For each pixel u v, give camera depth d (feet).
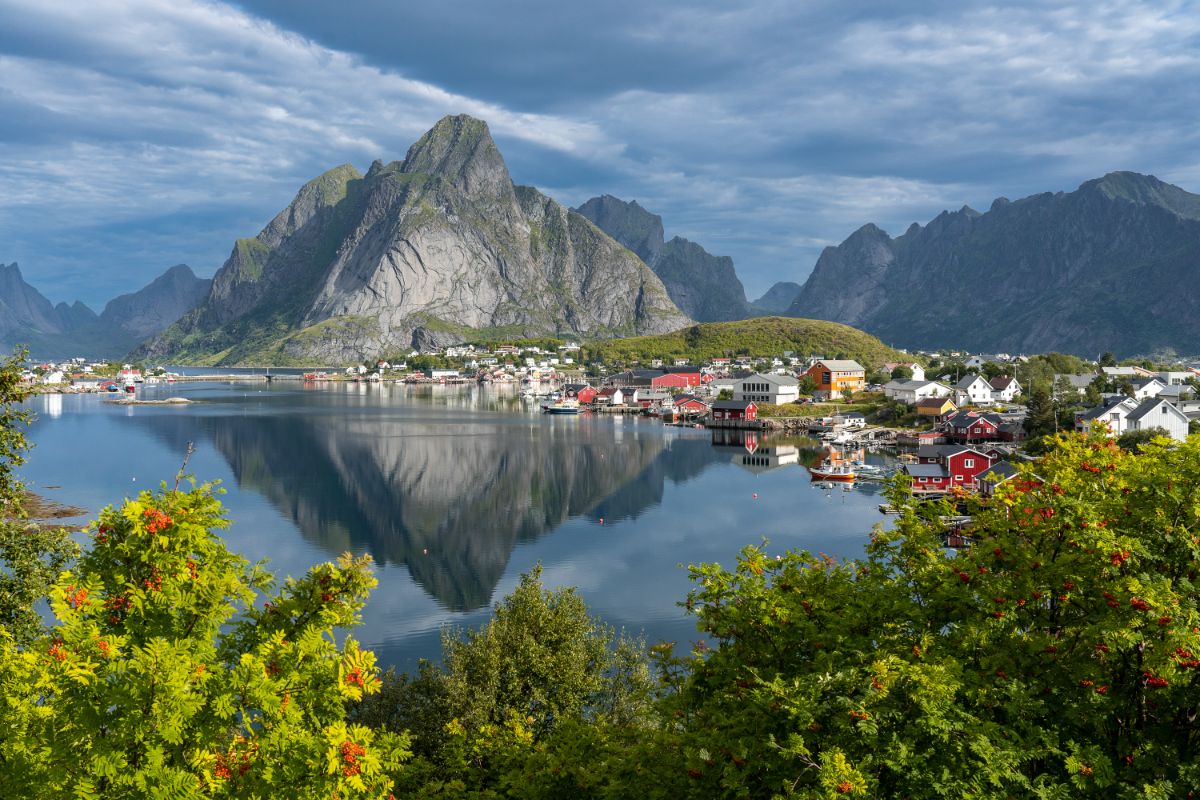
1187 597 51.24
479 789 79.25
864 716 45.68
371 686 49.85
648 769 58.85
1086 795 47.47
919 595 62.59
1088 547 52.26
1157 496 56.08
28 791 41.60
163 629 48.44
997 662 52.60
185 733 45.24
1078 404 517.55
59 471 379.55
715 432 570.05
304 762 44.27
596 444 496.23
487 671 99.04
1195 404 485.56
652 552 244.42
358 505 312.71
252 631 53.88
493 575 221.66
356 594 55.52
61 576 47.91
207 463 406.82
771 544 252.01
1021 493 60.59
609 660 116.26
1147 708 52.85
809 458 441.68
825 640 55.98
